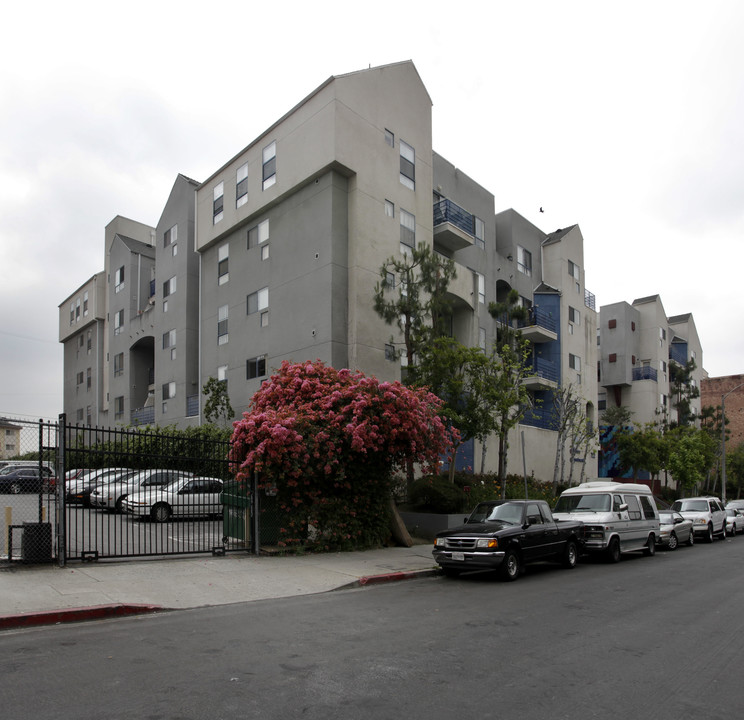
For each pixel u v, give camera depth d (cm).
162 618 847
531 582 1273
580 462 3675
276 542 1477
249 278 2741
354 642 726
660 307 5216
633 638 778
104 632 757
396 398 1579
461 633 786
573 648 722
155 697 525
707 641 767
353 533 1572
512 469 3042
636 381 4912
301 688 557
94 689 543
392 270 2430
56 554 1153
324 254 2331
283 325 2494
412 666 633
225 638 735
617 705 535
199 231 3094
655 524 1912
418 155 2702
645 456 3675
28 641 707
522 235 3659
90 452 1187
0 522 1472
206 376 2969
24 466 1811
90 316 4550
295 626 807
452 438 1931
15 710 489
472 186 3234
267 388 1716
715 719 509
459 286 2855
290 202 2533
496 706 524
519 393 2119
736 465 5497
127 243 4072
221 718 481
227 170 2917
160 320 3478
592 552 1684
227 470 1487
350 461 1568
